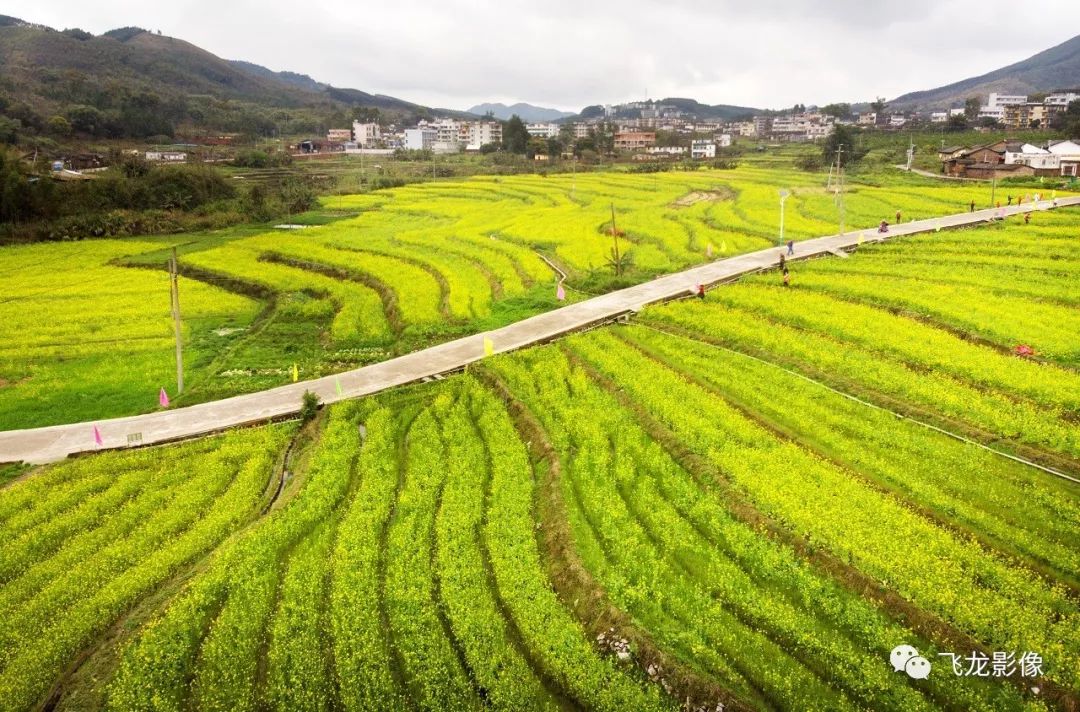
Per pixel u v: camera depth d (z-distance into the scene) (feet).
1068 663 58.39
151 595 76.23
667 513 83.87
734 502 84.89
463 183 409.49
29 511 91.20
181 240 273.54
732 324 141.90
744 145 642.22
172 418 116.88
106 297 192.34
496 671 63.52
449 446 104.06
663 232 236.02
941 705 57.36
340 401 119.55
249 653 67.15
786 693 59.16
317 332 163.63
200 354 150.51
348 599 72.38
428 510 87.97
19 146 399.03
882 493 84.74
